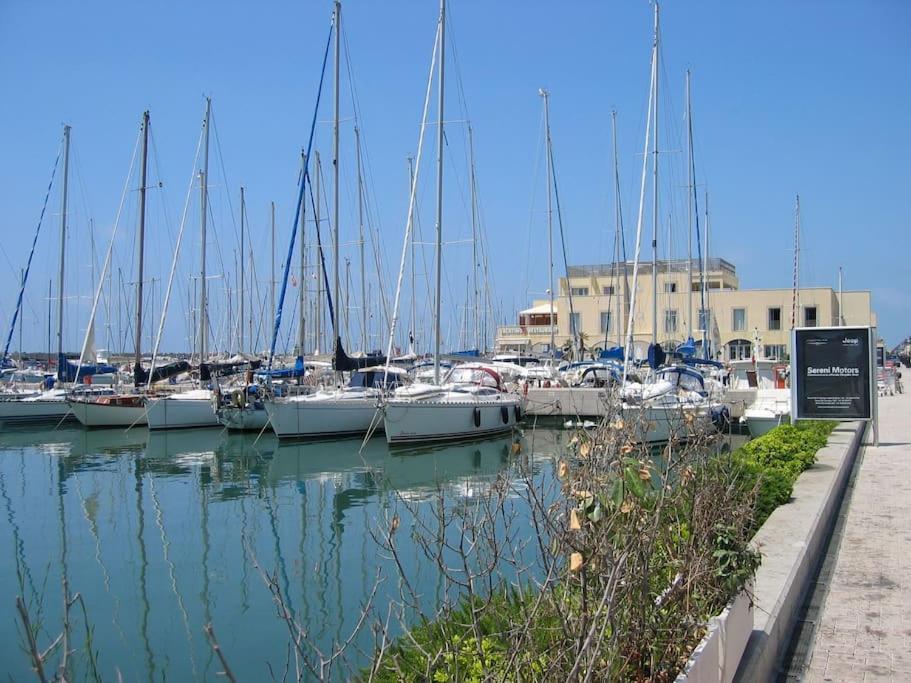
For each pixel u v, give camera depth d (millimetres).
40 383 42438
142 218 35750
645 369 30156
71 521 16125
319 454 25859
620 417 6230
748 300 57812
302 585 11055
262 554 13219
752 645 5078
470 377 31859
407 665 5039
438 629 5352
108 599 10812
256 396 30828
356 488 19812
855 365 16297
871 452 15938
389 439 26250
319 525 15477
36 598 10891
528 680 3930
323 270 36219
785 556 6965
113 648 8984
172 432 31688
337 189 30078
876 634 5898
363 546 13414
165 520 16188
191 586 11398
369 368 28953
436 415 27047
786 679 5207
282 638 9195
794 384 16672
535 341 65562
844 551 8219
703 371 34906
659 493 4816
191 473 22641
